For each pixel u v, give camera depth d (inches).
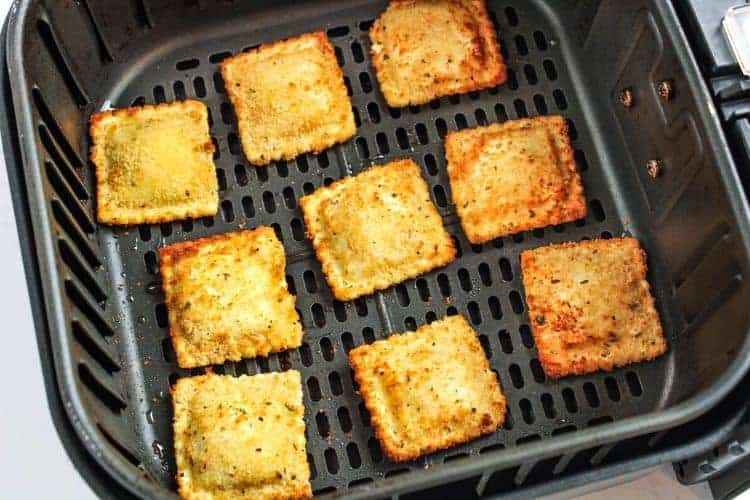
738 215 18.2
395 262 20.4
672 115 19.6
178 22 21.8
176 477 19.3
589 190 21.3
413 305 20.5
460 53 21.6
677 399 19.9
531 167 20.9
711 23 19.0
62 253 18.9
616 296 20.3
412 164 20.9
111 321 20.2
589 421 19.9
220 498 19.0
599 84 21.7
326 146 21.2
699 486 20.6
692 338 19.8
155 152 20.8
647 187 20.8
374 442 19.7
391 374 19.7
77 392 17.7
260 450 19.1
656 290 20.6
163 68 21.9
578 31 21.9
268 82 21.2
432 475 17.5
